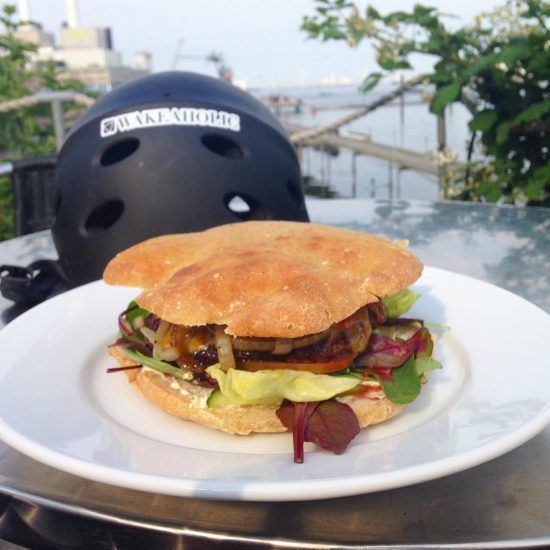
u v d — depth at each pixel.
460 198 1.11
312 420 0.34
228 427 0.35
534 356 0.38
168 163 0.52
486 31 0.96
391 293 0.39
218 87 0.59
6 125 1.65
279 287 0.36
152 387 0.38
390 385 0.36
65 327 0.46
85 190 0.54
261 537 0.25
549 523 0.25
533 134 0.96
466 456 0.28
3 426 0.31
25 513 0.27
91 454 0.31
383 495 0.28
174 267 0.42
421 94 1.15
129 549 0.26
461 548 0.23
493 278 0.55
